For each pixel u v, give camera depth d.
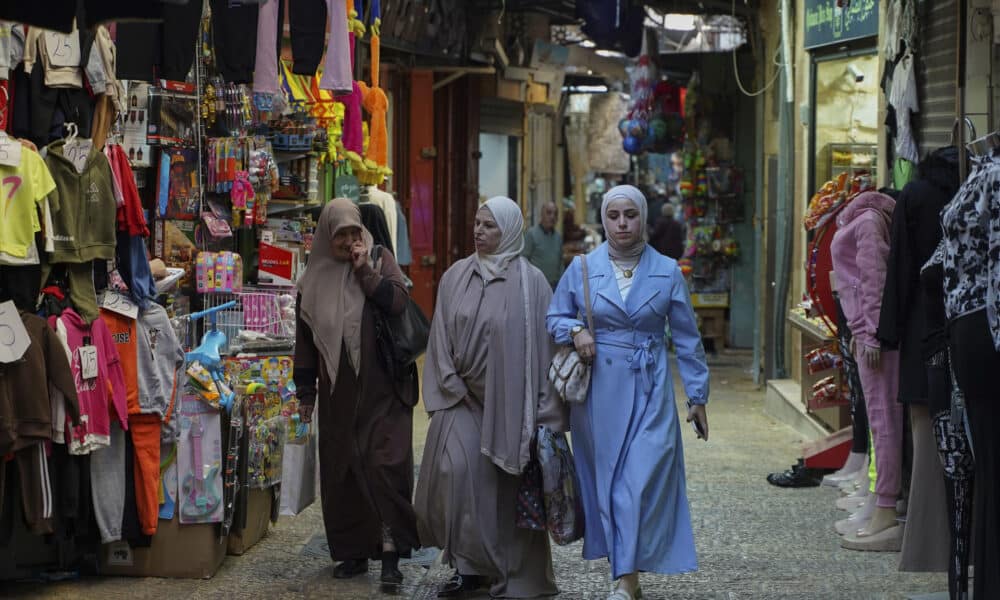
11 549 6.41
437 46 15.84
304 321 6.45
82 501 6.26
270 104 8.27
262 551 7.05
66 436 6.04
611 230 6.01
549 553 6.26
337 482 6.41
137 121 7.32
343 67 8.45
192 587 6.34
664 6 16.94
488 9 17.56
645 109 18.62
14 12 4.55
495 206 6.20
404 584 6.45
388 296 6.36
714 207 18.86
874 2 10.65
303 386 6.53
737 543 7.28
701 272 18.86
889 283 6.45
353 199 9.87
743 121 18.67
